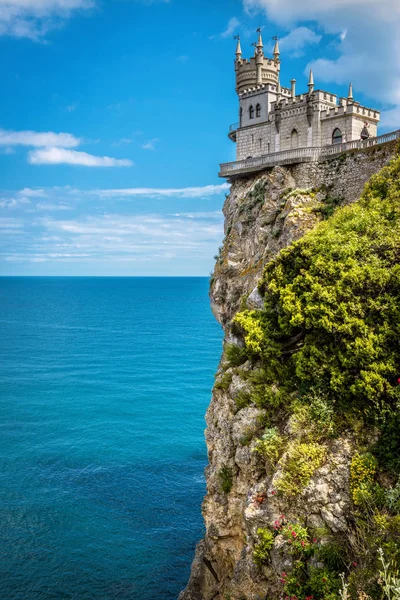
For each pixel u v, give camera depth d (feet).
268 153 135.54
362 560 50.83
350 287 67.92
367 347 62.03
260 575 61.82
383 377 61.11
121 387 250.98
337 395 64.85
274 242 110.01
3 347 369.50
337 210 93.76
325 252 73.56
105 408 214.48
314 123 127.85
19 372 282.36
